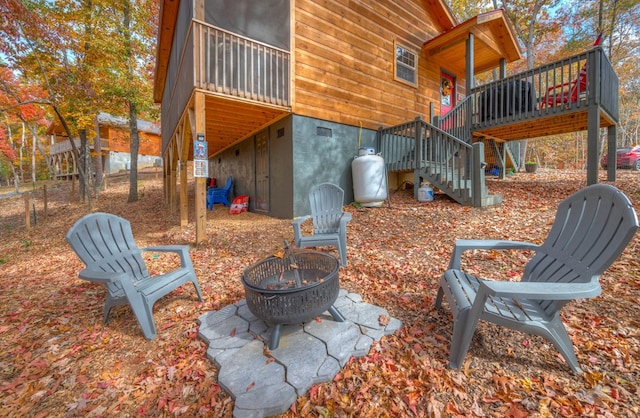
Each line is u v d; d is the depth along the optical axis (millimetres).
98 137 13773
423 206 5715
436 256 3525
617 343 1788
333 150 6477
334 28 6391
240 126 6793
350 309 2439
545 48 14391
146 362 1988
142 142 22344
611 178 6359
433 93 9023
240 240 4879
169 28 6875
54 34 8164
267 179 6977
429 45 8219
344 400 1567
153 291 2369
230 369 1776
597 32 12656
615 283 2441
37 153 26141
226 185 9086
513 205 5191
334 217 4016
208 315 2465
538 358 1761
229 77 4785
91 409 1623
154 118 12953
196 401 1627
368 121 7148
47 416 1589
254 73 5098
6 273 4422
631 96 17812
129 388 1766
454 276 2117
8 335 2404
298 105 5809
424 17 8594
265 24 5223
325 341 1997
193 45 4391
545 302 1740
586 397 1457
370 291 2828
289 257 2387
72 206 11328
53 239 7023
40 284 3652
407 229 4598
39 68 8898
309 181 6105
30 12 7227
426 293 2695
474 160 5223
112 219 2836
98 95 9828
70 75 9086
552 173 8938
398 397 1558
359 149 6449
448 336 2037
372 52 7199
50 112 11656
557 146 20781
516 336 1971
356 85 6855
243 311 2477
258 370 1755
